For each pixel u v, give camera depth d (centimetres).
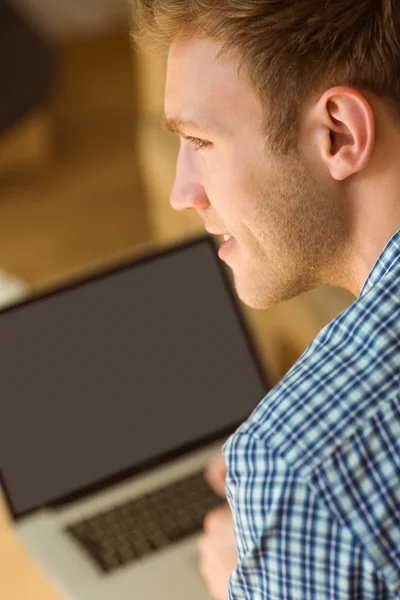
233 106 92
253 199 95
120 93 491
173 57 95
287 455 78
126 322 161
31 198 411
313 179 93
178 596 139
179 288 165
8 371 154
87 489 156
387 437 77
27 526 152
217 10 90
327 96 90
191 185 102
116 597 139
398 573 76
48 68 389
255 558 80
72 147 447
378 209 94
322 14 89
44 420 155
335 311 204
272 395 82
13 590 144
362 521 76
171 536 149
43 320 157
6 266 367
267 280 102
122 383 160
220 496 155
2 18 387
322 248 97
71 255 372
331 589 77
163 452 161
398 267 85
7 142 421
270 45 90
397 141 92
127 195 411
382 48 90
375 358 81
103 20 538
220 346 166
